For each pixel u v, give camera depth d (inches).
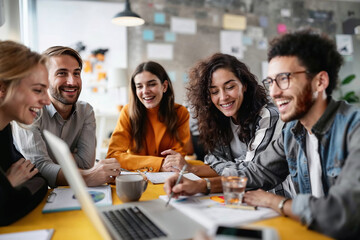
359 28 167.8
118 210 32.2
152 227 27.5
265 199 33.0
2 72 36.0
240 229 22.3
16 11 109.8
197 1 155.3
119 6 145.3
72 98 60.2
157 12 150.3
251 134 56.4
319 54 33.3
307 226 27.3
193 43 155.6
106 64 145.3
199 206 33.4
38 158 52.7
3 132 39.8
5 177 31.5
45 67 39.4
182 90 154.6
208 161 62.1
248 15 162.1
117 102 146.9
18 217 30.5
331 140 34.5
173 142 77.4
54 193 39.2
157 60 151.0
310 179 39.9
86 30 142.3
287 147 41.9
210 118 60.2
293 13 166.9
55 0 138.3
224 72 54.0
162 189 43.2
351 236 25.2
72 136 63.6
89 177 43.3
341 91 171.3
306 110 34.3
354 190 25.8
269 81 35.7
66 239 26.2
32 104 38.3
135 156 62.4
